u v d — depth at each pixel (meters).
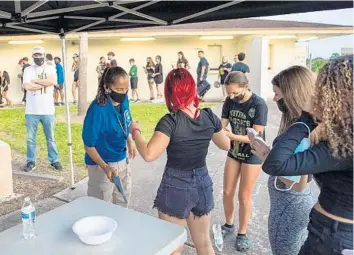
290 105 1.77
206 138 2.01
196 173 2.03
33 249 1.48
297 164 1.24
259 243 2.86
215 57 14.30
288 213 1.93
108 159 2.57
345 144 1.19
